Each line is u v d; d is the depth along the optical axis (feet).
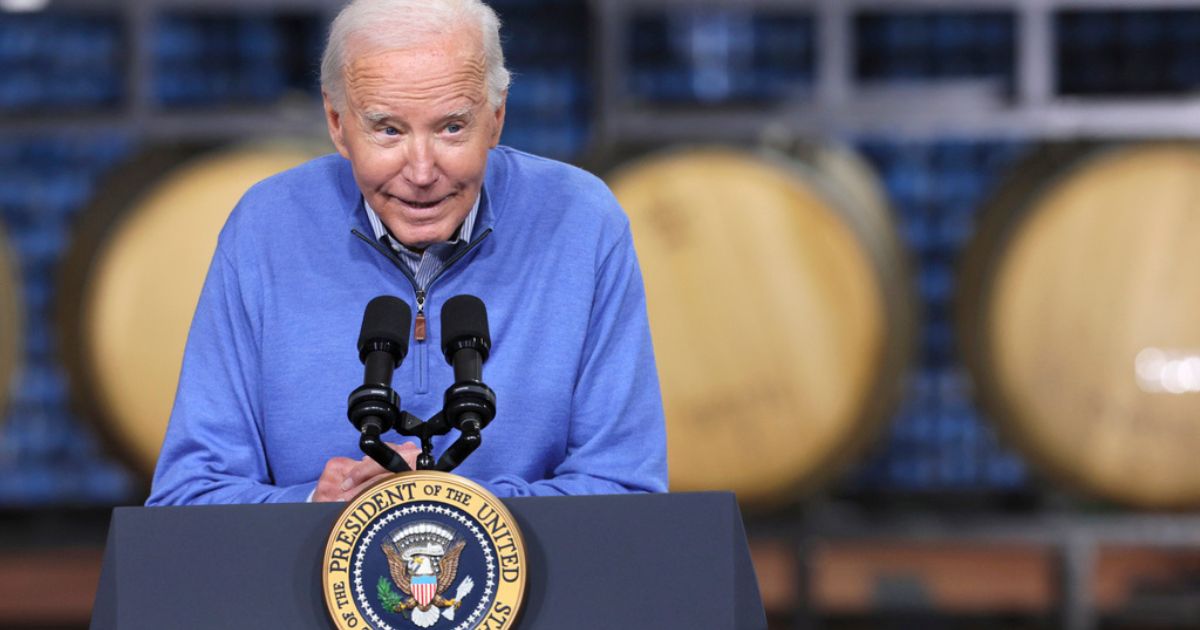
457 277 26.73
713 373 58.70
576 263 27.14
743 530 21.11
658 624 20.42
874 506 68.23
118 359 58.34
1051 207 58.90
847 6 64.23
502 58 25.82
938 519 63.05
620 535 20.58
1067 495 63.31
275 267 26.96
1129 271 59.11
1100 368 59.57
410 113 24.25
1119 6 63.77
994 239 59.67
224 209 58.29
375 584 19.94
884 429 59.57
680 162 58.29
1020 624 64.95
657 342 58.59
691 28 67.05
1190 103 62.39
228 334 26.94
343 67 24.70
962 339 60.39
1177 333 59.21
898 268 59.82
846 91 64.54
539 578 20.47
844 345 58.49
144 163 59.36
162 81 67.15
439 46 24.35
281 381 26.50
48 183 68.28
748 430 58.75
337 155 28.04
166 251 58.23
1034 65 63.46
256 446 26.78
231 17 67.21
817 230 58.13
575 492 24.97
